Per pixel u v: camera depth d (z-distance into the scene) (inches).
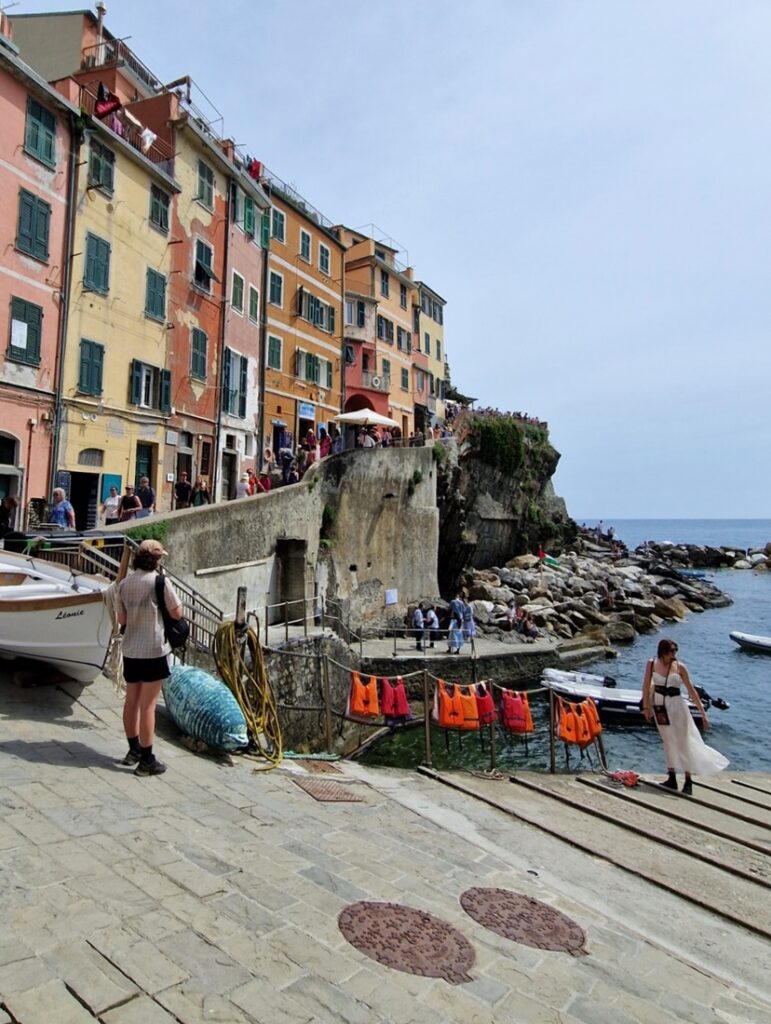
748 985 200.5
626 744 740.7
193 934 152.8
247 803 249.8
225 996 132.3
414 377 1903.3
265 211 1194.0
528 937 190.7
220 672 333.7
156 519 596.7
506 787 394.9
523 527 1893.5
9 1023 114.0
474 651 936.9
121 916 154.0
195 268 979.9
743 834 350.3
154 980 133.0
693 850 315.6
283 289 1253.1
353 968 152.7
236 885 181.2
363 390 1581.0
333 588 955.3
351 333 1579.7
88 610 298.2
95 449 788.6
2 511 569.0
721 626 1608.0
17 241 679.1
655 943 215.2
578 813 358.6
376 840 245.1
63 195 740.0
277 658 629.3
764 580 2741.1
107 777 237.3
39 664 318.7
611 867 285.1
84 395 768.3
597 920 219.6
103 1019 119.1
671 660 425.7
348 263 1678.2
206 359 1010.1
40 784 218.5
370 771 370.9
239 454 1111.6
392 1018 136.8
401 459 1114.7
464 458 1721.2
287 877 193.2
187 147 964.0
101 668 309.0
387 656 877.8
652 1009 165.5
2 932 139.5
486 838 287.3
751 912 260.4
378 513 1059.9
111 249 809.5
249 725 322.0
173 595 248.8
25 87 685.9
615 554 2463.1
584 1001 161.6
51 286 723.4
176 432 935.7
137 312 855.7
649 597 1808.6
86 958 135.7
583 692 832.9
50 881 163.2
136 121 877.8
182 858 190.7
